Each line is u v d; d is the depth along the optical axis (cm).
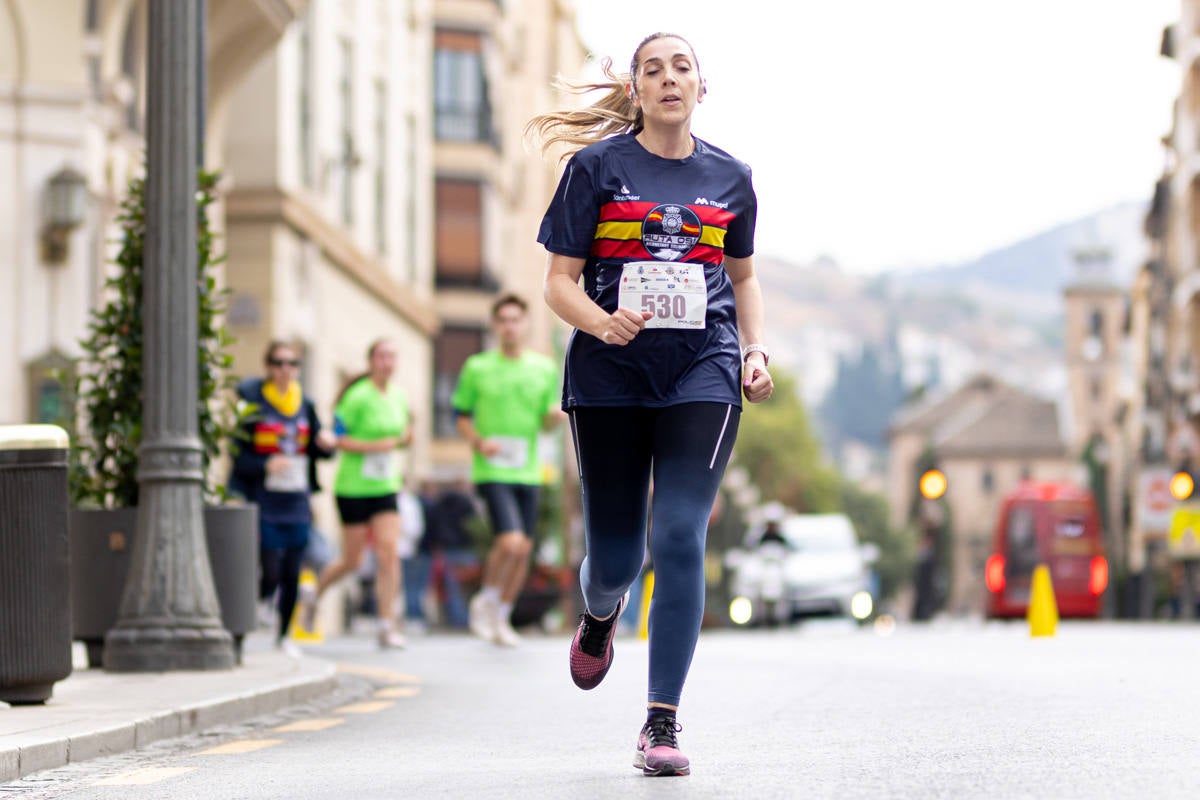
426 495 3488
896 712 1005
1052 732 854
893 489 19975
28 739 820
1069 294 16238
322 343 3675
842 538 4981
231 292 1348
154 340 1245
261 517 1568
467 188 5497
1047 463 18212
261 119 3334
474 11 5519
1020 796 627
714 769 741
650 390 721
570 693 1228
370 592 3247
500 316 1781
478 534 3272
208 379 1335
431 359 5403
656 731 714
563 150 778
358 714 1087
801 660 1595
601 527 736
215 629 1249
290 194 3344
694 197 734
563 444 3919
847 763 748
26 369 2305
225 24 2725
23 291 2317
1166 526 4175
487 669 1509
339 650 1819
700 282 728
